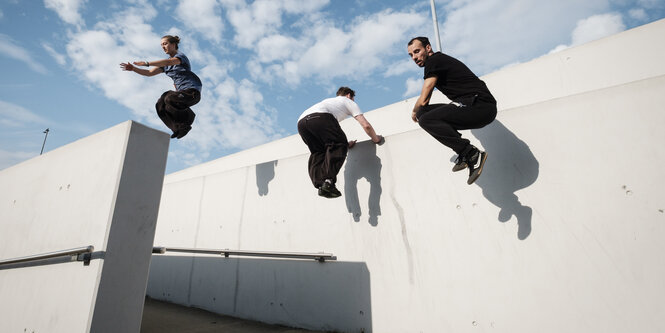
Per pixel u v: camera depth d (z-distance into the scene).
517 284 1.82
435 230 2.16
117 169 1.76
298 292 2.73
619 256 1.60
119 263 1.66
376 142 2.60
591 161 1.76
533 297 1.76
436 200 2.21
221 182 3.69
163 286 3.87
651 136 1.64
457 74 1.91
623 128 1.71
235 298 3.13
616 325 1.54
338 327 2.44
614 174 1.69
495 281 1.88
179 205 4.09
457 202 2.13
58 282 1.83
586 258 1.67
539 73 3.43
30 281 2.06
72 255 1.78
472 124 1.85
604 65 3.09
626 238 1.60
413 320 2.11
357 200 2.60
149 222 1.82
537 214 1.85
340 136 2.43
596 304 1.60
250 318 2.96
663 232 1.53
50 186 2.27
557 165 1.85
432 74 1.96
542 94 3.37
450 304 2.00
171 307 3.43
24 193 2.53
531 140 1.96
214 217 3.63
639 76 2.89
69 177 2.12
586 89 3.13
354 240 2.53
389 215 2.39
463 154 1.82
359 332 2.32
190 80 3.12
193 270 3.61
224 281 3.28
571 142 1.84
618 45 3.05
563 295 1.69
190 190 4.02
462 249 2.04
